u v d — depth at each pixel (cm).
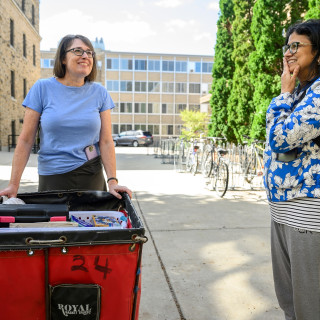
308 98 160
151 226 487
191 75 4547
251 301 286
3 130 2083
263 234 452
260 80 919
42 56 4812
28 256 132
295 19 898
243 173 827
